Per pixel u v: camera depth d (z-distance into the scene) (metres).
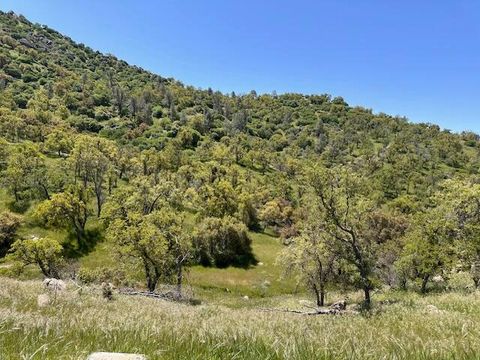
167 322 8.57
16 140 115.81
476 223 35.28
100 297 17.38
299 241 36.44
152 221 44.28
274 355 4.29
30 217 73.19
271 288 64.25
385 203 123.19
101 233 73.25
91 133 176.75
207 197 90.00
